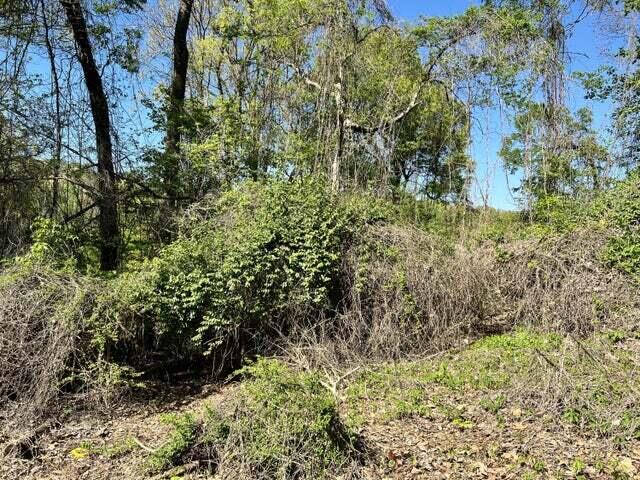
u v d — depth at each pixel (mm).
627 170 14125
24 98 11891
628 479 4340
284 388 4934
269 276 8211
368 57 16453
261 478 4484
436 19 15055
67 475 5094
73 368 6809
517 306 9539
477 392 6406
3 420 6086
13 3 11719
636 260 9156
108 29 13273
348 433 4941
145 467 4984
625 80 15039
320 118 15805
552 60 14625
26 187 12055
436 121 18984
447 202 15312
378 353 8391
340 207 9320
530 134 14992
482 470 4680
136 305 7492
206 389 7680
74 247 11188
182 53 15820
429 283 8922
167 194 13617
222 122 15094
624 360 6719
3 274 7641
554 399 5617
